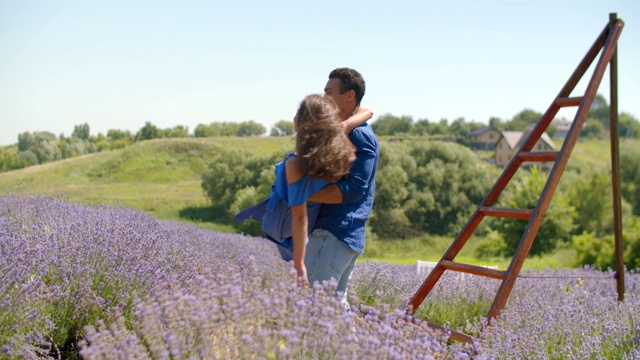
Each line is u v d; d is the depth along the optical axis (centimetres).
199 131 7069
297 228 325
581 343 451
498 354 369
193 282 401
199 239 761
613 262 1994
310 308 280
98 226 505
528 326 457
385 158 4175
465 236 527
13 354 315
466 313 703
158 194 4375
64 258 414
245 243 938
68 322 376
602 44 558
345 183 338
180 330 262
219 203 3844
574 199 3769
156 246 491
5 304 326
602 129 7531
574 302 577
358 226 354
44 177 4731
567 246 3084
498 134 8656
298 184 325
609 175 3766
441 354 328
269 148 5612
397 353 256
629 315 516
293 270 310
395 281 789
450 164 4297
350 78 364
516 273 461
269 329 263
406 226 4009
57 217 607
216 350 255
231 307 268
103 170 4922
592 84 514
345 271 366
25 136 5834
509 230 3177
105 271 416
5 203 654
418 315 708
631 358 412
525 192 3212
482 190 4281
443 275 795
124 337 268
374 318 292
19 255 375
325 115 323
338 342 257
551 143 8731
